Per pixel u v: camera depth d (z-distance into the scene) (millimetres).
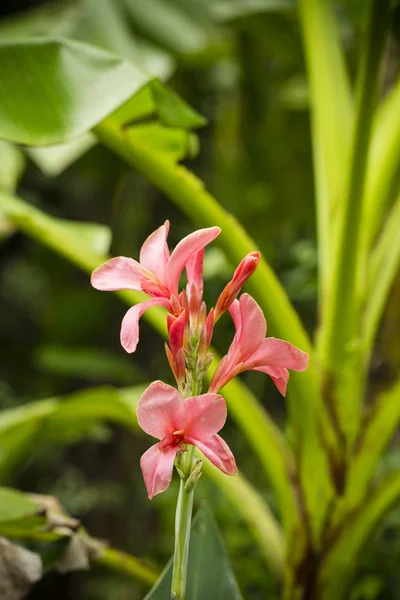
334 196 1564
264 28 2533
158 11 2367
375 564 1912
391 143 1562
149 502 2977
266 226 2895
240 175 3020
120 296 1520
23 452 1820
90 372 2855
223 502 2127
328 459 1415
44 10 2350
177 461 982
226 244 1367
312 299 2539
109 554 1368
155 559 2178
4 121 1245
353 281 1400
